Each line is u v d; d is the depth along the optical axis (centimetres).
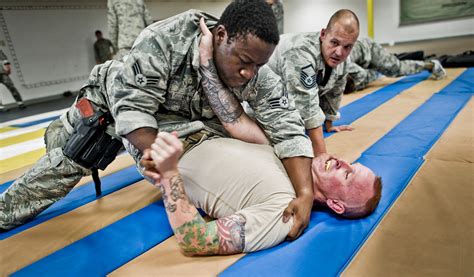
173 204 110
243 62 115
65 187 148
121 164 227
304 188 130
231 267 111
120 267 119
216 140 140
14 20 637
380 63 396
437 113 277
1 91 625
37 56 671
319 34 197
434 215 135
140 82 120
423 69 411
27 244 135
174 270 113
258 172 127
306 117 186
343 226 131
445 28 991
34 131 358
